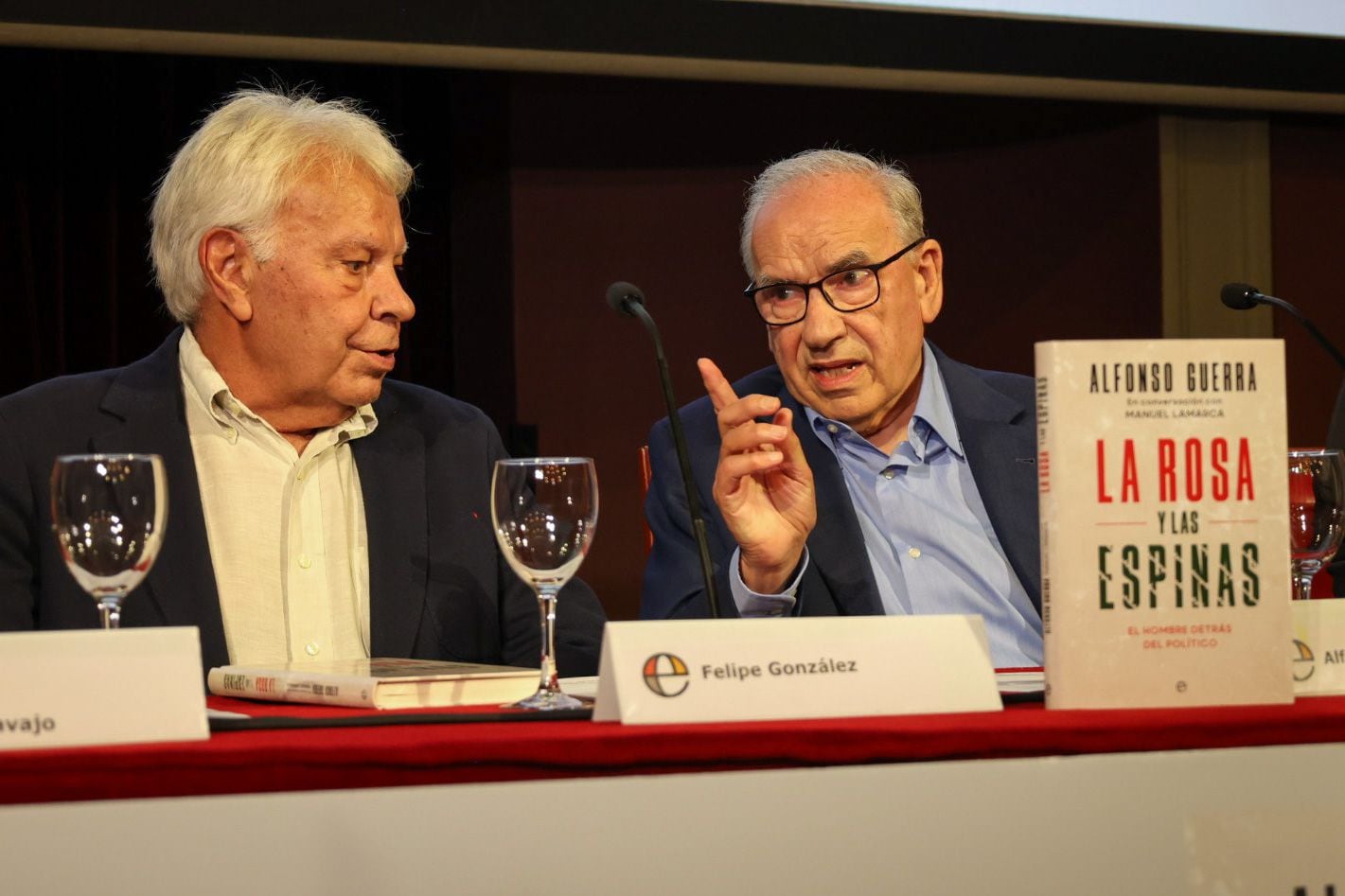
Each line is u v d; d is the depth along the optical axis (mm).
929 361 2619
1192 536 1315
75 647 1154
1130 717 1229
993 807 1164
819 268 2451
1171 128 5355
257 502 2289
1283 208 5594
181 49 3912
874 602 2350
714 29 4184
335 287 2236
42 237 4668
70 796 1050
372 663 1766
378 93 5105
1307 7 4781
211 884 1059
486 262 5285
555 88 5332
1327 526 1647
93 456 1447
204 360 2305
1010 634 2451
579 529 1484
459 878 1086
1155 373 1326
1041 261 5465
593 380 5383
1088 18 4520
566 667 2311
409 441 2402
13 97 4621
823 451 2500
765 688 1235
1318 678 1421
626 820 1109
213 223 2232
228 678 1675
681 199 5457
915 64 4375
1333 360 5625
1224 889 1199
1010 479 2504
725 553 2377
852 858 1142
